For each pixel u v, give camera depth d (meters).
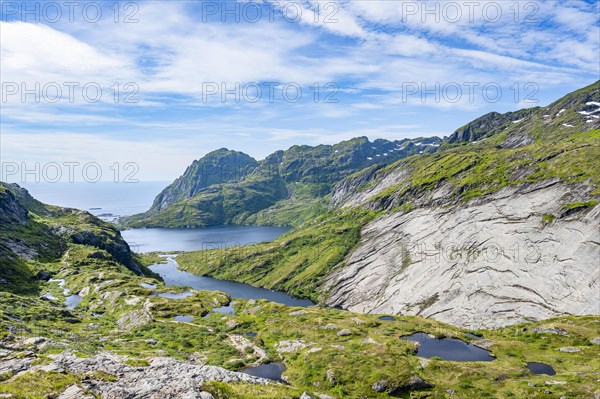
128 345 83.44
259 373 74.88
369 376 68.19
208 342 92.31
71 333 85.19
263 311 127.12
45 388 30.36
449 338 98.19
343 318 115.00
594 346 87.69
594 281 137.00
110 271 179.88
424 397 62.47
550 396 59.38
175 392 32.06
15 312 92.81
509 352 87.38
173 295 146.50
